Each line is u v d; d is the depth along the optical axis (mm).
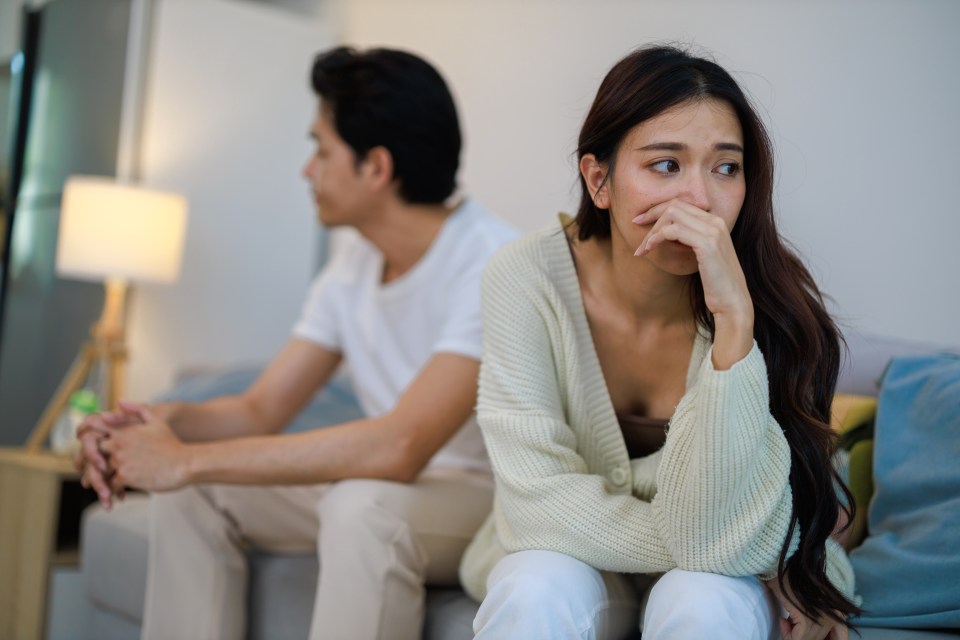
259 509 1693
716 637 989
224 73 3643
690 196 1061
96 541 2160
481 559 1344
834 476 1119
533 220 2982
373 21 3762
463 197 1882
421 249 1819
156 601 1660
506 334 1267
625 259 1183
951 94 2002
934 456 1278
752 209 1104
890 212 2092
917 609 1200
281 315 3748
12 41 3922
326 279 1995
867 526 1371
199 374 2848
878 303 2107
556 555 1130
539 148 2986
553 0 2992
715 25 2488
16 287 3811
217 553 1667
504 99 3131
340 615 1409
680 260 1080
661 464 1077
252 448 1525
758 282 1110
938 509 1241
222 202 3625
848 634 1126
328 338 1971
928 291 2016
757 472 1044
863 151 2152
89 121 3607
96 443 1592
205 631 1645
